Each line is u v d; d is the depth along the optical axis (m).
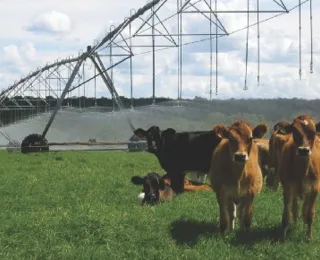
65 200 16.28
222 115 36.56
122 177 22.39
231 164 11.36
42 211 14.23
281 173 11.75
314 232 11.72
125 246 10.54
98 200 16.22
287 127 11.23
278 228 11.95
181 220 12.64
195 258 9.87
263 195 16.17
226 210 11.69
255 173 11.69
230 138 11.17
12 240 10.82
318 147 11.69
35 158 34.34
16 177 22.70
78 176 22.80
